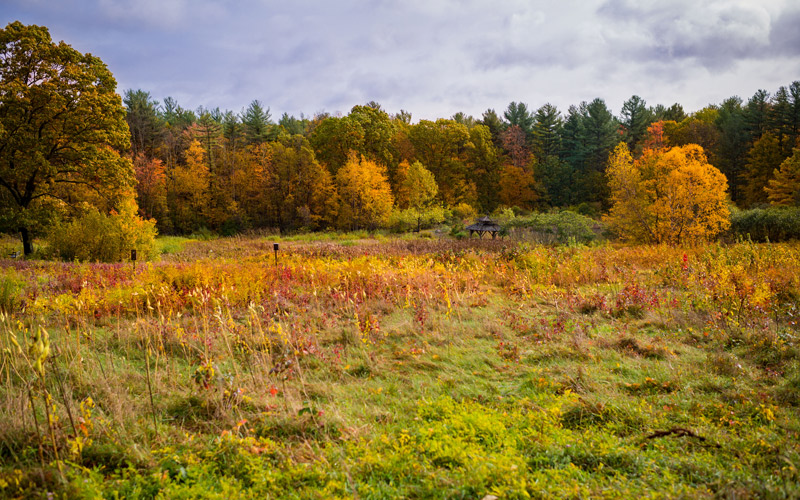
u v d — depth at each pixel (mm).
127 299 8680
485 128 63219
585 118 63688
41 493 2951
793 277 9844
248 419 4203
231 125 59219
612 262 14758
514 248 17281
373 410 4531
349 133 52812
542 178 59938
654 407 4410
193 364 5949
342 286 10500
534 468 3314
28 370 4926
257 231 45750
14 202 23625
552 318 8094
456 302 9289
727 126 50062
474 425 4020
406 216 42062
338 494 3033
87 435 3627
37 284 10391
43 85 22375
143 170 47844
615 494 2855
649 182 27312
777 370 5344
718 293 8625
